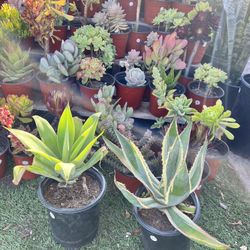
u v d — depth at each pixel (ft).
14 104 5.49
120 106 5.83
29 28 5.83
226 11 6.30
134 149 4.57
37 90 6.37
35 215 5.33
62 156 4.42
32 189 5.73
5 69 5.82
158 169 5.45
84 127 4.66
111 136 5.28
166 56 5.81
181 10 6.75
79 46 5.85
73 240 4.81
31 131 5.92
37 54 6.50
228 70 6.86
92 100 5.51
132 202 4.25
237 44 6.63
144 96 6.45
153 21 6.48
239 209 5.65
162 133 5.77
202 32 5.94
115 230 5.18
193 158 5.33
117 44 6.50
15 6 5.97
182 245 4.52
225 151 5.74
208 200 5.76
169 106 5.19
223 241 5.15
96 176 4.95
